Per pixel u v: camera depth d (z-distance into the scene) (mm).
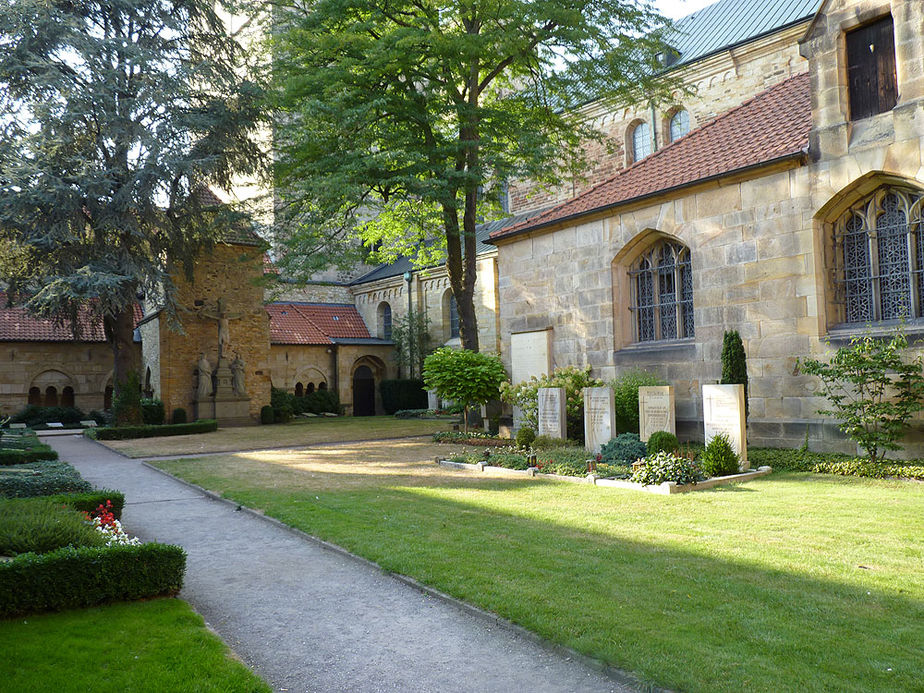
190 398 33594
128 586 6496
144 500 12680
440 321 41750
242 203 30156
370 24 22625
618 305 19328
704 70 30500
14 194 23641
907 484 11500
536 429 19547
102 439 26000
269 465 17438
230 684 4688
